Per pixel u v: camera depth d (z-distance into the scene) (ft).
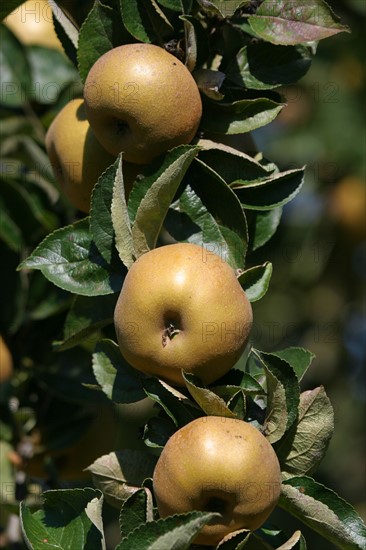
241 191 3.66
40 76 4.53
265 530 3.55
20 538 4.18
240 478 3.32
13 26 4.68
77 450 4.21
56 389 4.13
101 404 4.13
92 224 3.59
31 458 4.17
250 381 3.49
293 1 3.68
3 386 4.13
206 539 3.37
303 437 3.51
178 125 3.55
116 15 3.67
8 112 4.46
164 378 3.48
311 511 3.43
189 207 3.63
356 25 6.16
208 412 3.41
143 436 3.50
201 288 3.41
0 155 4.41
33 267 3.63
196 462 3.33
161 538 3.27
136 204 3.58
